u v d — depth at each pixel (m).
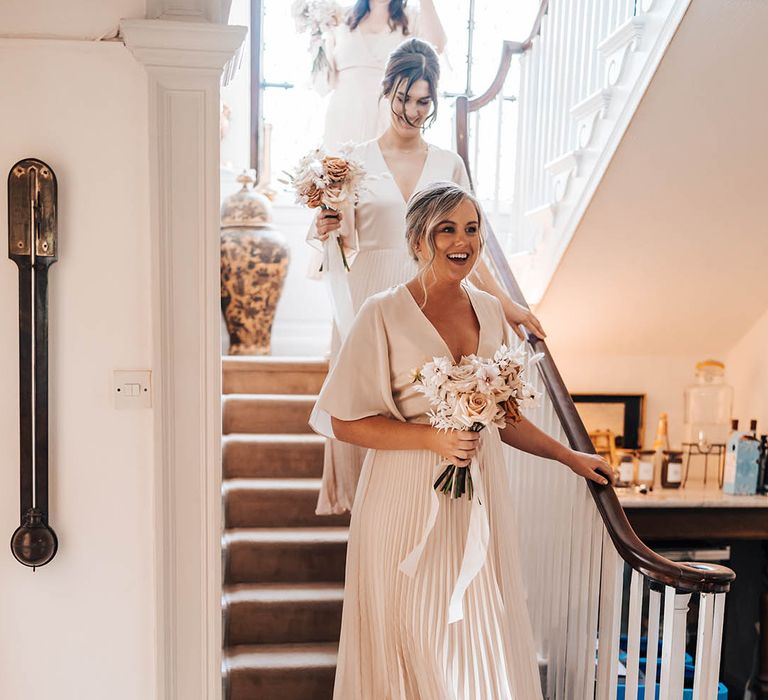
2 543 2.15
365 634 2.22
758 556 3.96
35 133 2.09
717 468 4.10
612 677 2.31
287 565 2.97
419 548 2.04
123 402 2.15
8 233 2.08
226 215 4.19
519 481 2.93
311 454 3.31
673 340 4.09
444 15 4.92
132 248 2.13
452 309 2.21
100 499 2.17
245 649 2.76
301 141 4.87
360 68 3.62
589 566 2.45
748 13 2.62
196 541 2.19
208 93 2.10
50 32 2.07
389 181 2.67
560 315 3.87
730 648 4.06
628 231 3.40
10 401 2.13
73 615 2.19
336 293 2.60
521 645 2.17
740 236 3.46
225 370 3.62
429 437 2.05
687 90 2.86
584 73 3.41
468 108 3.83
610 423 4.17
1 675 2.18
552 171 3.50
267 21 4.78
